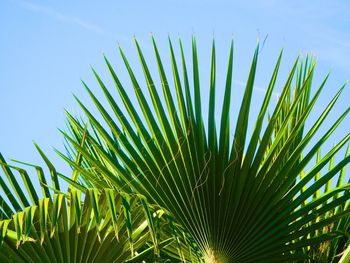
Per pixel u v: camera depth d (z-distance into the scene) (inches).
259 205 181.9
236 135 184.1
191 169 183.6
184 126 185.6
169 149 185.0
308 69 216.4
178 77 188.7
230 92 185.9
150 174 185.0
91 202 156.4
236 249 181.2
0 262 162.6
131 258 173.9
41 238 152.1
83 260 168.2
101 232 169.2
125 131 189.2
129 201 160.6
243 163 182.9
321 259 202.2
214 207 181.5
